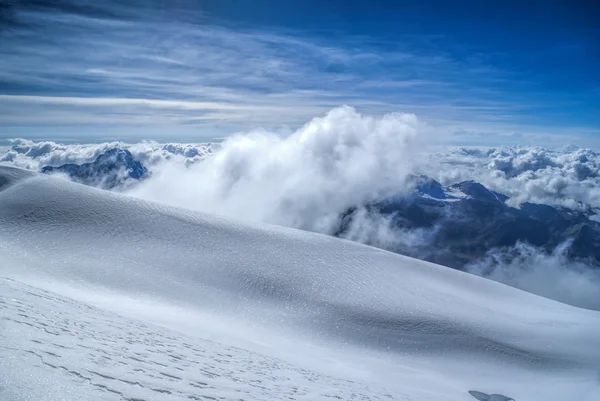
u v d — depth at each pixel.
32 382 7.26
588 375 28.36
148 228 46.62
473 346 31.55
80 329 12.05
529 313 41.75
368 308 36.06
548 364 29.95
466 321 35.62
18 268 32.75
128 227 46.00
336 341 30.66
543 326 37.66
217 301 33.94
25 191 51.28
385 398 17.30
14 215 44.78
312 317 33.72
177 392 9.24
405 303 38.12
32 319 11.20
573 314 43.72
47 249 38.16
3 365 7.46
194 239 45.91
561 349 32.56
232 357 16.30
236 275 39.09
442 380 25.94
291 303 35.69
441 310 37.53
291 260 44.59
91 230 43.78
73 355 9.23
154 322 23.67
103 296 30.08
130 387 8.55
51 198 49.78
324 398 13.52
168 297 32.84
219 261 41.44
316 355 25.95
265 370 15.60
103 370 8.97
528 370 28.88
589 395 25.20
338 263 46.19
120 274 35.44
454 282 48.31
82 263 36.31
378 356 29.02
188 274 37.84
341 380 19.14
